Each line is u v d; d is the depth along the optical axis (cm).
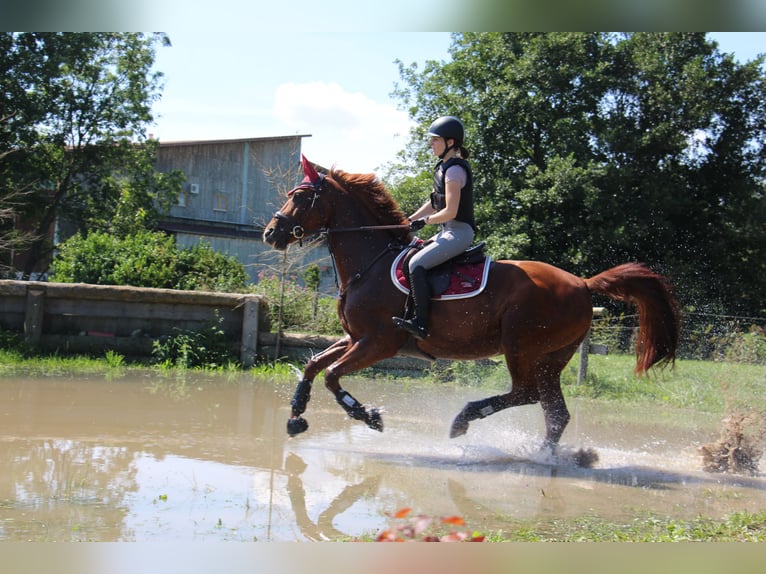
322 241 854
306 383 625
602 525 411
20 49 2512
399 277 589
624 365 1173
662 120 2367
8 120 2405
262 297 1093
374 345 594
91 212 2775
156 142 2872
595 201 2158
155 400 767
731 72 2402
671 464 601
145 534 362
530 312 575
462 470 539
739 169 2472
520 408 845
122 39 2756
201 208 3281
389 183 2670
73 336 1030
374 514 417
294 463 532
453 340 588
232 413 720
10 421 624
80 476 467
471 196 591
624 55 2366
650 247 2330
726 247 2442
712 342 1252
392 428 694
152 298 1043
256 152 3397
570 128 2303
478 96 2398
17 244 2167
